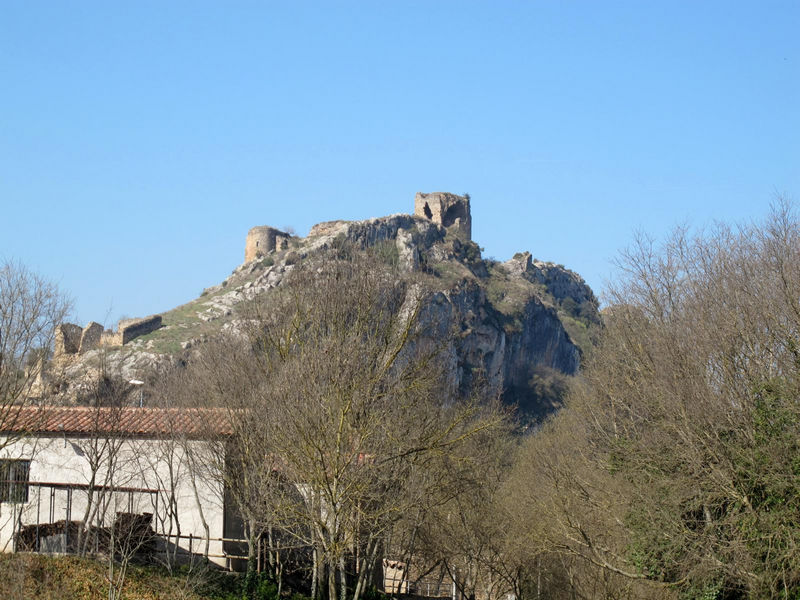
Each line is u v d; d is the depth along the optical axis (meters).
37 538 32.53
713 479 26.42
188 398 38.84
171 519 33.22
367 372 31.39
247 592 32.22
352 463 29.23
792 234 32.22
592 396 41.97
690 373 29.64
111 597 28.52
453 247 158.00
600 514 34.66
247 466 32.97
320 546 30.11
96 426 33.38
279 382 30.95
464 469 36.72
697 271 35.19
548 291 186.00
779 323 28.31
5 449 35.78
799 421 25.81
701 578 26.89
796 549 23.55
